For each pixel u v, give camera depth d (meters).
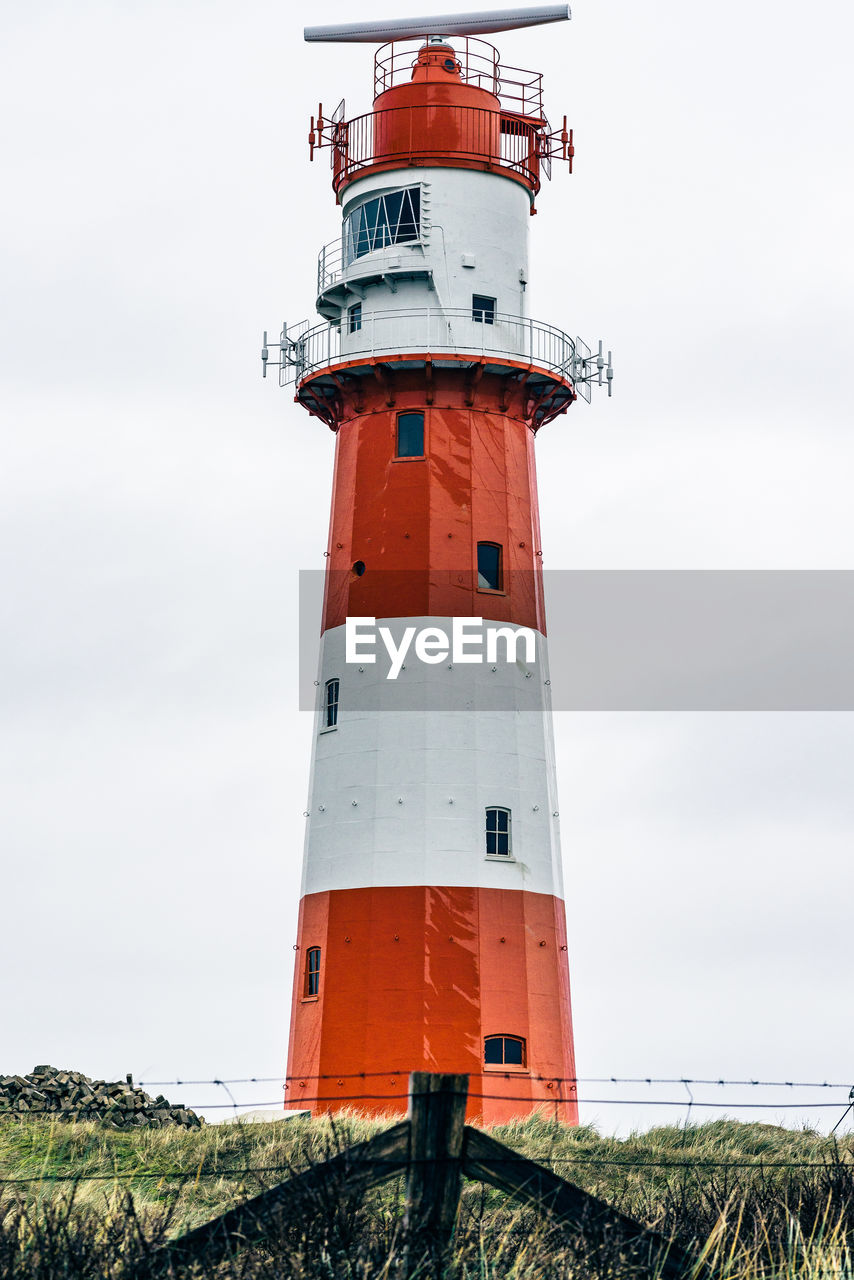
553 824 44.78
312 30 48.12
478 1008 41.50
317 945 43.09
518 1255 15.83
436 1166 15.06
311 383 46.50
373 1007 41.53
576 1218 15.55
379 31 47.91
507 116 47.84
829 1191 19.92
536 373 45.50
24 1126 30.19
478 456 45.25
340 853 43.28
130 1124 32.88
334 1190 14.88
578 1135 34.66
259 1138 29.47
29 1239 16.08
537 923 43.09
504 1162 15.36
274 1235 14.81
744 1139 34.66
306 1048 42.44
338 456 47.03
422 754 43.25
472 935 42.03
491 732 43.78
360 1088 41.06
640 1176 27.00
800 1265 17.44
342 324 46.88
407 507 44.75
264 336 47.31
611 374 47.28
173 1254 14.85
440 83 46.78
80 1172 25.89
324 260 47.19
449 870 42.44
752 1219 19.08
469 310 45.53
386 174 46.50
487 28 47.91
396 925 42.03
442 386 45.47
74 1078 35.12
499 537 45.03
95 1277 14.91
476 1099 40.78
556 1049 42.59
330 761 44.31
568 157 48.41
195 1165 26.73
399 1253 14.77
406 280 45.84
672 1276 15.70
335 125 48.62
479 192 46.34
